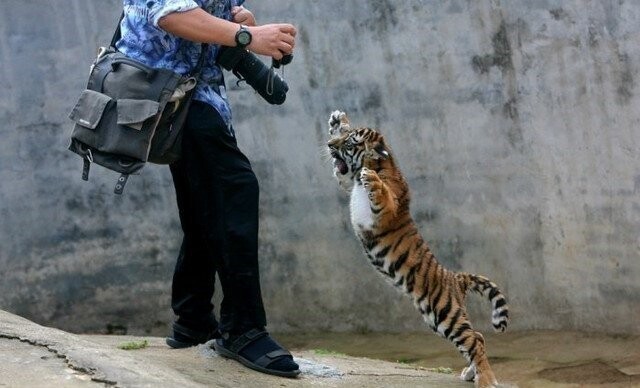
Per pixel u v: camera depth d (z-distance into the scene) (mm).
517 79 8227
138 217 9453
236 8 4441
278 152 9164
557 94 8070
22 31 9367
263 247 9289
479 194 8539
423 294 5258
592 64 7859
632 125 7734
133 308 9547
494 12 8219
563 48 7984
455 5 8367
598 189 7973
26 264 9578
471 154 8531
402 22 8594
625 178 7820
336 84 8914
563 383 7004
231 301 4348
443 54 8500
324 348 8719
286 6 8938
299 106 9047
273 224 9250
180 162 4430
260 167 9242
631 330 7910
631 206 7805
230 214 4270
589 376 7109
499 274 8547
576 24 7887
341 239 9055
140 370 3688
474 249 8633
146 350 4832
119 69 4145
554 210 8227
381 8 8648
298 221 9180
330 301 9172
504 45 8242
